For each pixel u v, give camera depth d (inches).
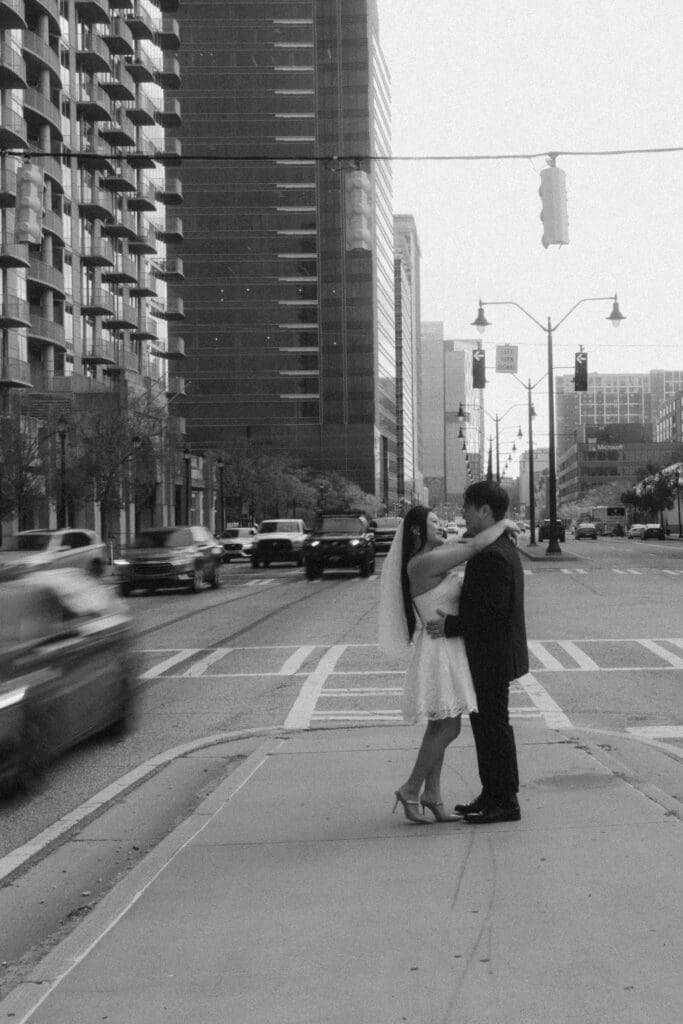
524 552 2162.9
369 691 460.4
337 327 5344.5
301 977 146.9
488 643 226.7
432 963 149.6
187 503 2197.3
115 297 2792.8
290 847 213.2
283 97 5290.4
